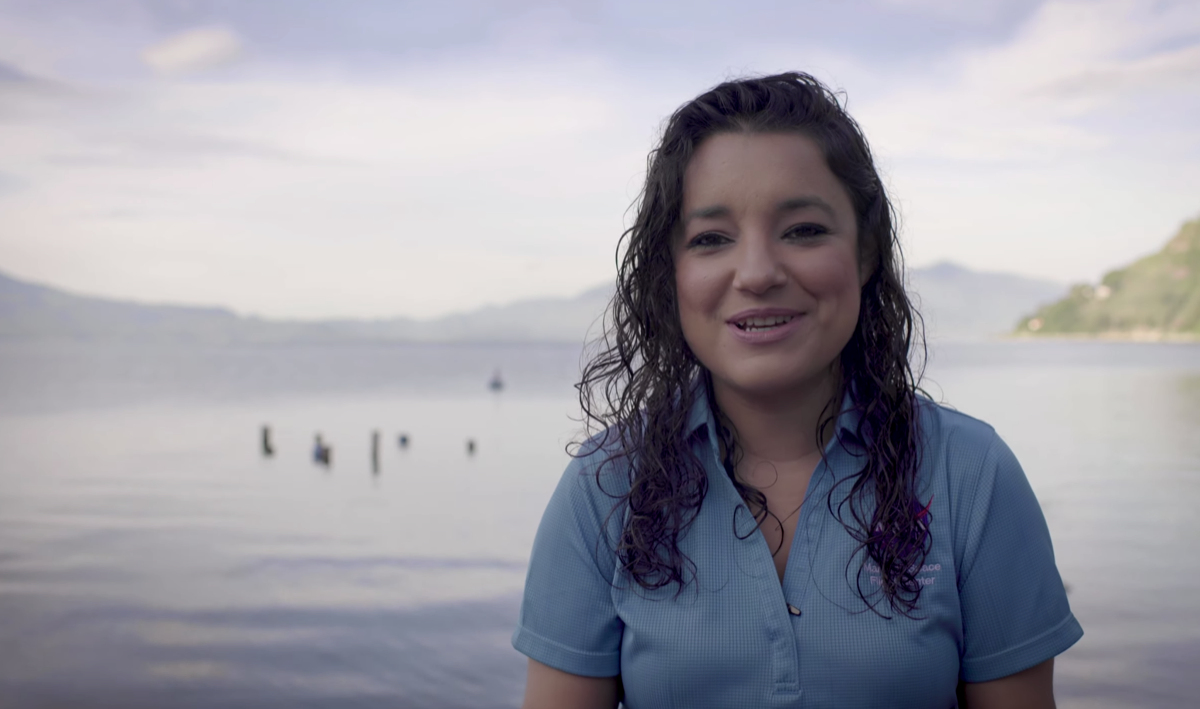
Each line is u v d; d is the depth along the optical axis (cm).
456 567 1034
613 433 137
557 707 133
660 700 122
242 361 8925
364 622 805
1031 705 123
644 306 137
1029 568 123
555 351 13412
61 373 6538
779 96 124
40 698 623
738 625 119
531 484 1752
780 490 130
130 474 1906
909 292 143
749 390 123
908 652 115
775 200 118
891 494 121
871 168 129
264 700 620
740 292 119
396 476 1872
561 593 133
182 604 873
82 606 866
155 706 610
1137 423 2378
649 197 131
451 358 10231
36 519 1383
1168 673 621
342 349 14425
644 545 124
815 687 116
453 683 649
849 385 132
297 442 2556
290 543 1188
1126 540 1078
